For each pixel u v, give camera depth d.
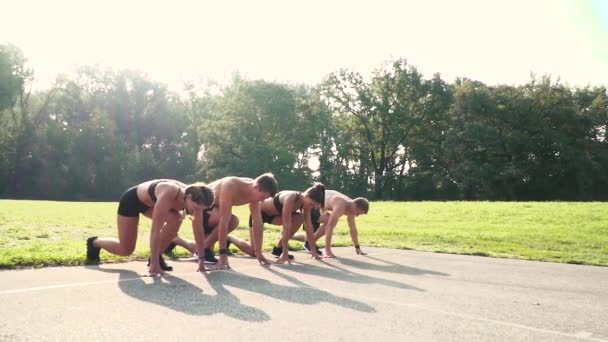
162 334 2.95
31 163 51.22
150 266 5.12
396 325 3.40
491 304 4.29
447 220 17.30
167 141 64.69
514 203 21.64
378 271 6.27
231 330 3.09
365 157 56.09
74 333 2.92
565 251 10.15
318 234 8.46
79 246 7.10
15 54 48.59
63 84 56.53
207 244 6.39
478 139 47.38
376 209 21.19
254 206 6.48
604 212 16.77
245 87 54.38
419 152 53.25
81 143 52.69
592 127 50.69
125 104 61.34
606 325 3.62
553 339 3.20
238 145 52.38
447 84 54.09
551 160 49.78
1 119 50.41
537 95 50.12
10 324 3.08
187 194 5.29
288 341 2.90
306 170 56.47
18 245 7.28
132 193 5.54
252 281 5.00
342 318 3.54
